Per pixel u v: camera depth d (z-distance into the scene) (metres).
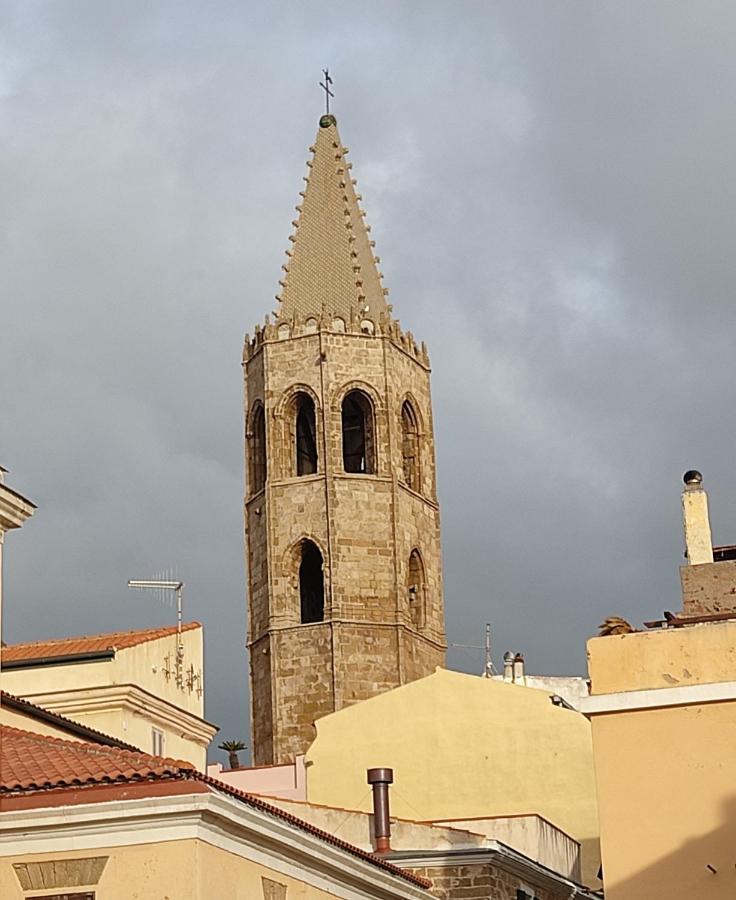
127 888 38.62
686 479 46.72
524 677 91.44
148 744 66.88
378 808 58.75
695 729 42.56
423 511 119.44
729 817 41.94
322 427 116.94
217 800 39.06
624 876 42.12
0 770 41.12
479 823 62.53
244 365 121.56
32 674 65.81
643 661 43.16
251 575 117.19
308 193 123.62
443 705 79.06
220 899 39.38
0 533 49.59
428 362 123.62
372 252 122.88
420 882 49.06
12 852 39.09
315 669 112.75
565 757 77.06
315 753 79.56
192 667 71.06
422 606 117.25
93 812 38.88
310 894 43.41
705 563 45.56
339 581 113.94
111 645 67.19
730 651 42.75
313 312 119.50
